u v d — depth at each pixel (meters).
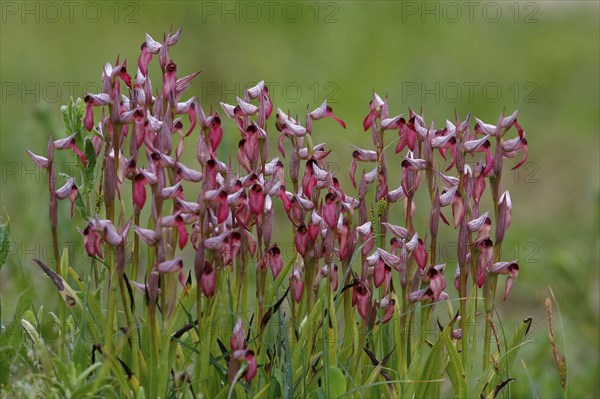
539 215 13.45
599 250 10.41
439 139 5.40
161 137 5.09
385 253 5.43
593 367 9.05
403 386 5.53
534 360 8.91
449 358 5.67
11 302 8.09
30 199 9.73
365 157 5.67
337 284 5.69
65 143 5.41
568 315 10.05
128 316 5.21
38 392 5.35
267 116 5.40
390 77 18.47
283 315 5.64
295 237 5.46
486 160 5.48
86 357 5.29
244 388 5.35
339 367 5.59
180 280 5.62
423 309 5.58
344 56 19.45
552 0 24.56
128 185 11.02
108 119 5.42
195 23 20.41
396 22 21.36
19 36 18.38
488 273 5.51
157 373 5.09
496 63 20.06
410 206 5.59
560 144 15.90
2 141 12.76
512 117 5.43
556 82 19.52
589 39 21.77
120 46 18.86
